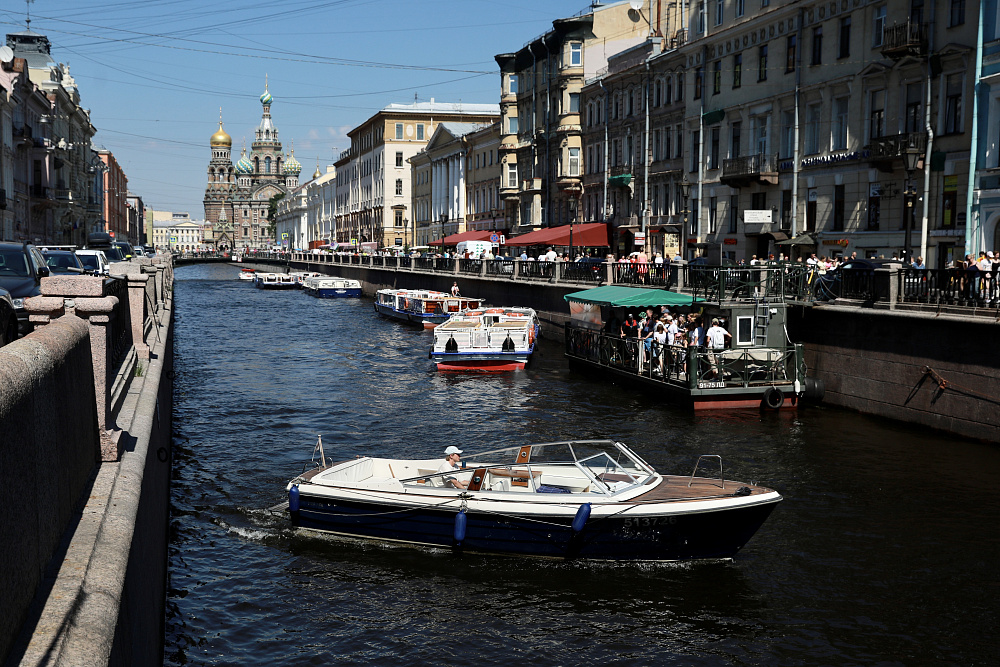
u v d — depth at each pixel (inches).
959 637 429.1
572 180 2240.4
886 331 872.9
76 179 3570.4
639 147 1947.6
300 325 2003.0
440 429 863.7
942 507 612.7
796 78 1393.9
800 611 457.1
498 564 516.7
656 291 1133.1
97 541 217.6
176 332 1807.3
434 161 3668.8
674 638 429.1
